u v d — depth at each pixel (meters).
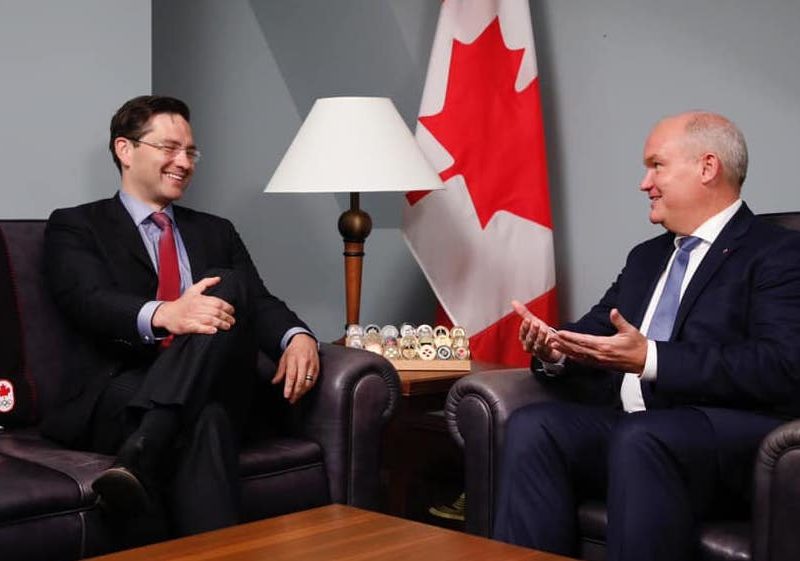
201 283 2.28
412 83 3.62
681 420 2.02
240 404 2.32
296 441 2.39
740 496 2.06
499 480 2.20
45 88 2.82
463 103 3.20
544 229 3.15
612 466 1.99
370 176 2.82
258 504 2.25
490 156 3.19
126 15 2.93
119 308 2.31
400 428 3.18
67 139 2.86
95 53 2.89
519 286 3.17
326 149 2.86
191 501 2.10
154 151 2.51
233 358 2.28
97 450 2.28
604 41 3.21
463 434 2.33
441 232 3.22
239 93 3.73
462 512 3.11
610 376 2.47
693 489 2.00
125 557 1.55
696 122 2.31
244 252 2.73
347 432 2.40
